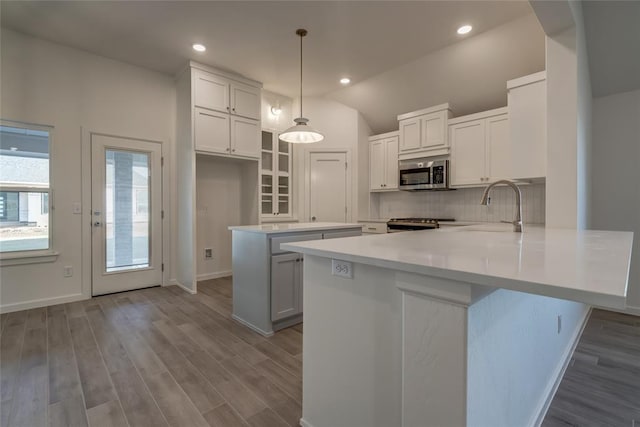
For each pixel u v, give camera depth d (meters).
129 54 3.51
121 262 3.72
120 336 2.46
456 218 4.40
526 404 1.40
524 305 1.36
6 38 2.99
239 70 3.91
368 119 4.98
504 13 2.72
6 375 1.89
